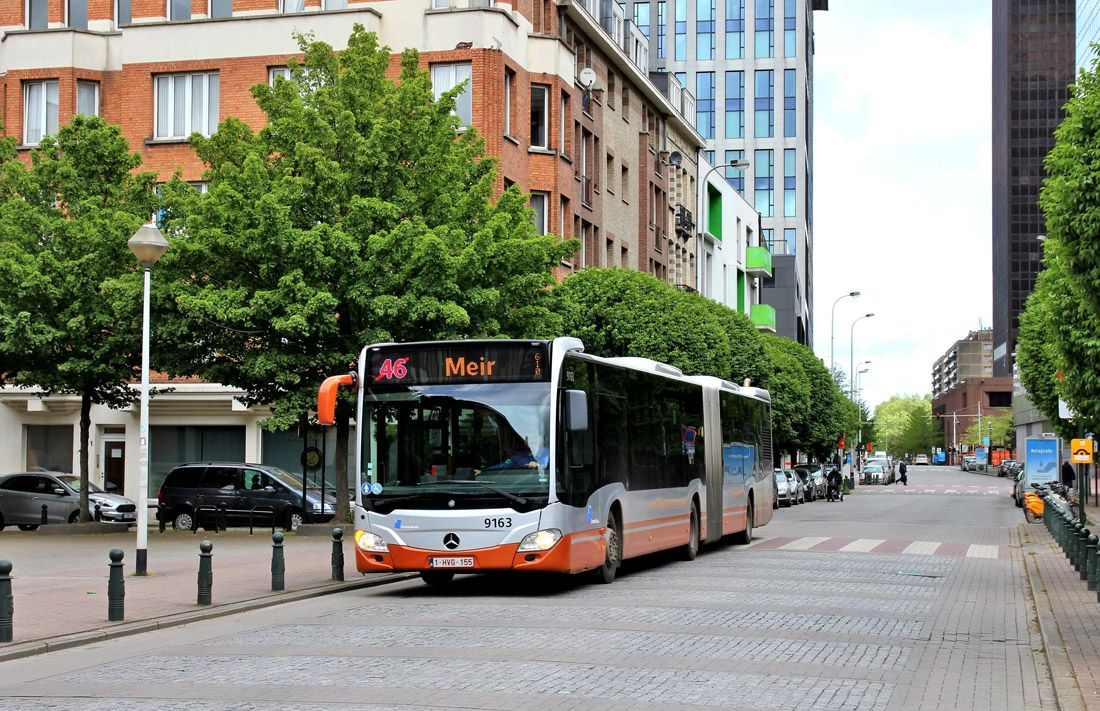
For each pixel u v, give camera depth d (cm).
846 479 7856
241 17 4066
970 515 4341
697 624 1280
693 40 11562
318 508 3272
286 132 2855
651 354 4097
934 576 1914
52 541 2739
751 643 1146
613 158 5138
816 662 1041
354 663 1020
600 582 1748
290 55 4028
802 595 1598
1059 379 2081
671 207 6206
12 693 917
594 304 4150
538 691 885
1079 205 1362
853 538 2894
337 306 2730
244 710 821
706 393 2347
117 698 883
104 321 2880
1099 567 1521
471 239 2870
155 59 4112
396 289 2727
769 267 8844
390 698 858
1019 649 1146
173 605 1466
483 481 1545
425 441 1571
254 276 2803
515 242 2802
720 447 2427
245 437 4228
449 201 2812
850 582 1794
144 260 1866
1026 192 16662
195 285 2844
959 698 893
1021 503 5044
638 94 5581
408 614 1388
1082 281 1388
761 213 11419
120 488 4272
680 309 4203
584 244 4744
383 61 2930
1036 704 875
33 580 1784
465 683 918
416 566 1540
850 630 1257
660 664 1014
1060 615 1384
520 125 4122
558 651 1082
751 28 11475
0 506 3341
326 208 2778
